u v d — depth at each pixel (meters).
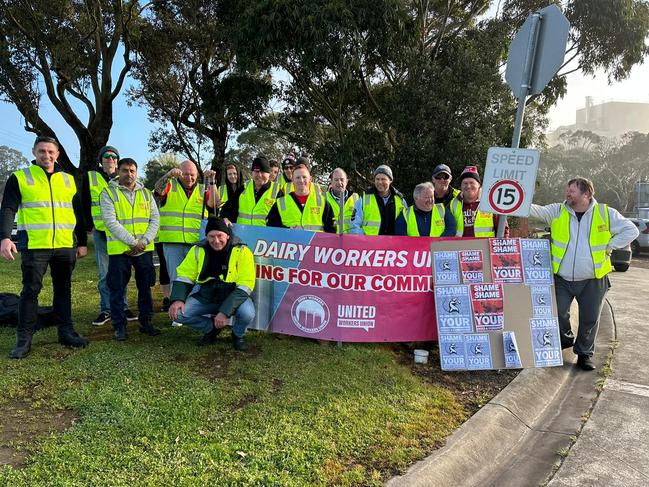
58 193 4.51
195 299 4.76
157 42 16.97
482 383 4.40
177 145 20.62
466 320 4.71
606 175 62.88
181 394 3.71
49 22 15.52
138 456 2.87
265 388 3.90
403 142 12.61
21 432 3.14
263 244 5.15
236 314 4.70
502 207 4.70
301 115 17.16
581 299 5.10
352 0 11.05
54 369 4.10
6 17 15.04
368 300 5.03
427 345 5.36
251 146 30.00
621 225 4.85
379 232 5.57
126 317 5.56
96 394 3.64
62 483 2.58
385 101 13.77
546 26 4.46
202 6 16.28
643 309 8.23
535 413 4.07
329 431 3.26
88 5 15.68
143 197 5.11
